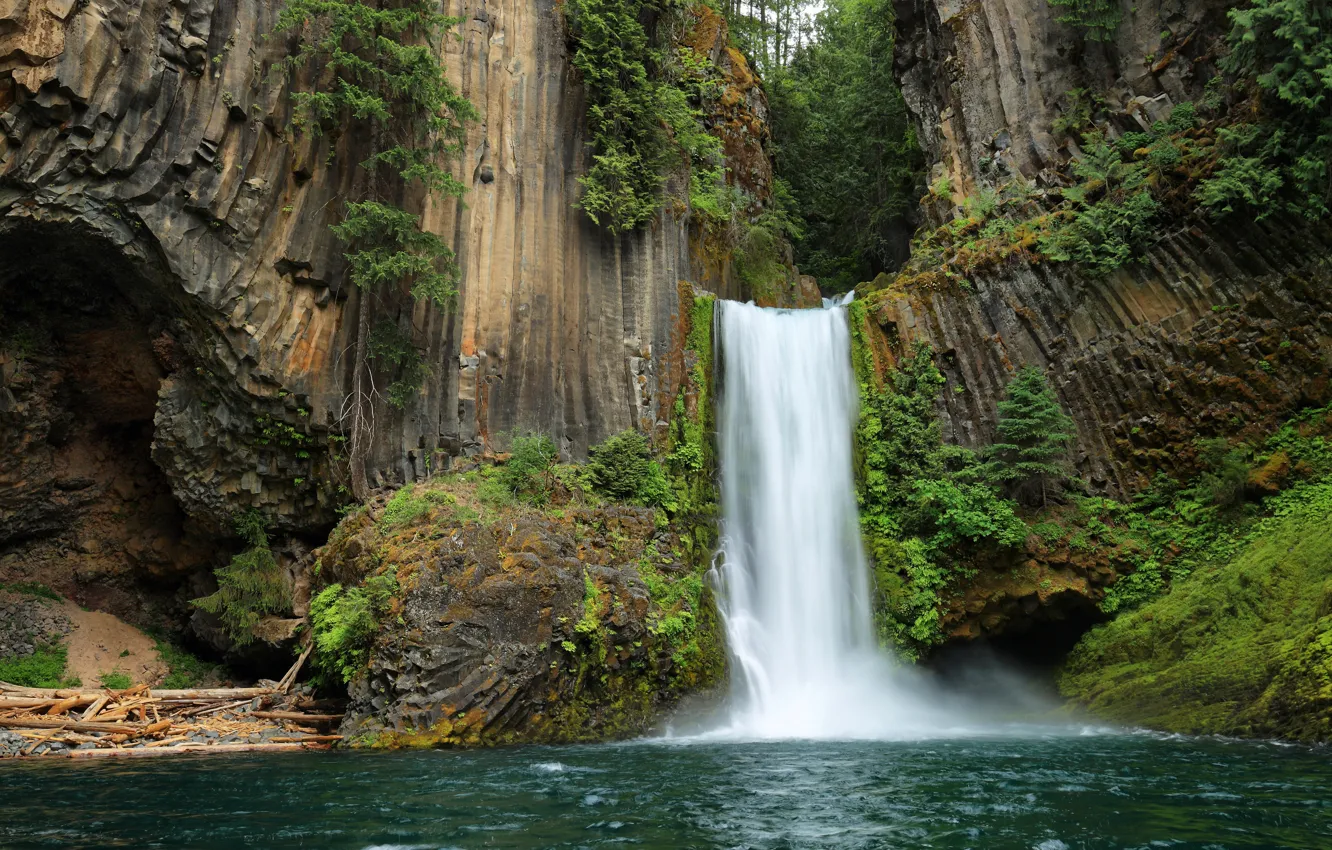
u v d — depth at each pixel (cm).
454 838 726
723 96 3006
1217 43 2125
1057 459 2092
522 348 2116
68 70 1520
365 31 1897
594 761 1202
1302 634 1392
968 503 2005
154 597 2030
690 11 2942
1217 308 1952
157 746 1362
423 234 1912
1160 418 1989
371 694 1448
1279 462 1800
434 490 1750
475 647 1438
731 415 2258
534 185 2239
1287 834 725
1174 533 1900
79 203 1580
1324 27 1808
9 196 1530
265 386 1817
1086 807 844
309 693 1659
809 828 764
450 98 1942
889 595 1997
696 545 2017
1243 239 1939
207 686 1872
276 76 1833
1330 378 1809
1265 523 1766
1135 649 1778
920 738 1514
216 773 1091
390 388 1927
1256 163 1892
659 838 727
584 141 2367
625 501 1952
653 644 1647
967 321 2259
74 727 1423
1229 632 1598
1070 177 2311
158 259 1681
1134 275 2080
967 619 1969
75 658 1800
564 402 2156
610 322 2273
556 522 1720
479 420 2030
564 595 1543
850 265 3641
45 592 1922
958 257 2319
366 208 1830
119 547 2002
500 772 1093
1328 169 1831
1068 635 2003
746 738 1550
